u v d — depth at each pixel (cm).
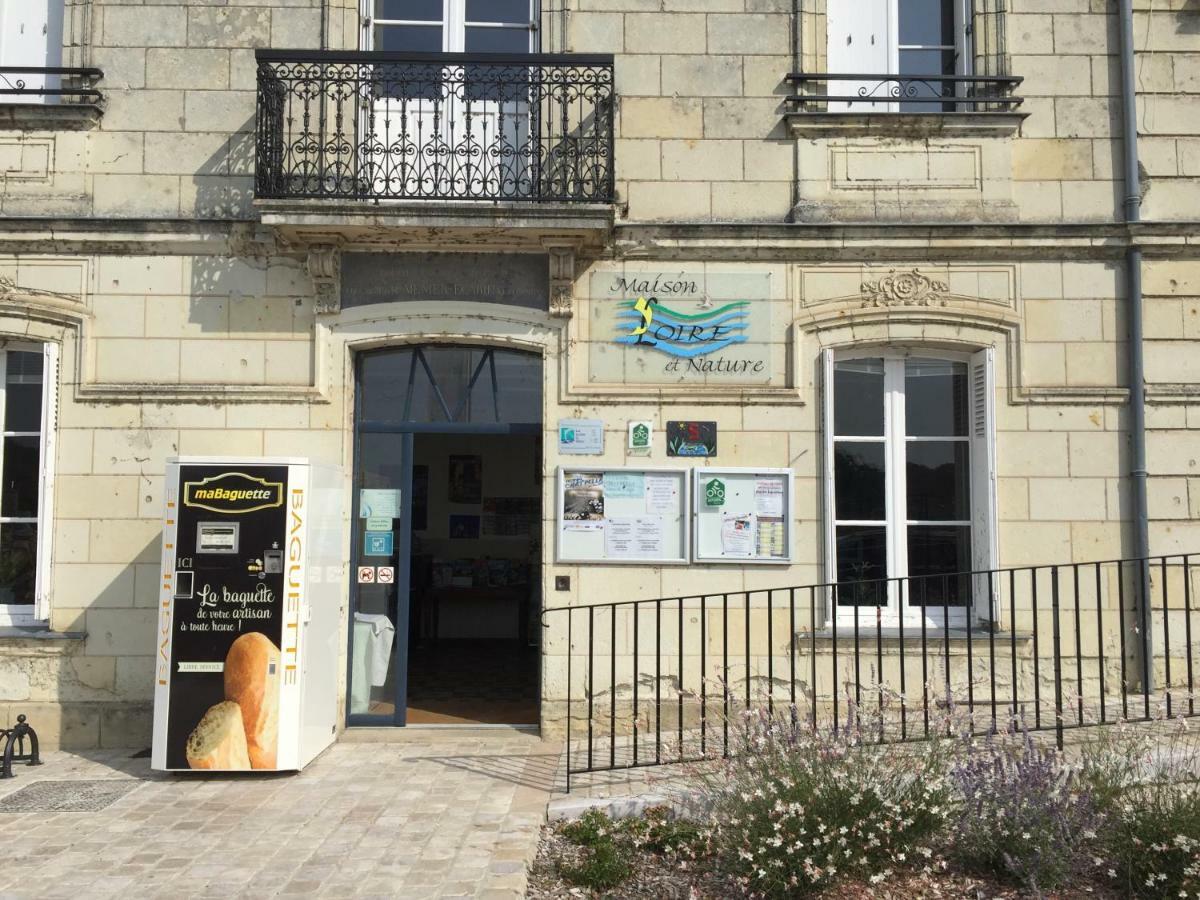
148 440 700
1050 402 707
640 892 434
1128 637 697
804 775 437
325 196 664
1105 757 466
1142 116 731
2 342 719
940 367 739
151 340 707
